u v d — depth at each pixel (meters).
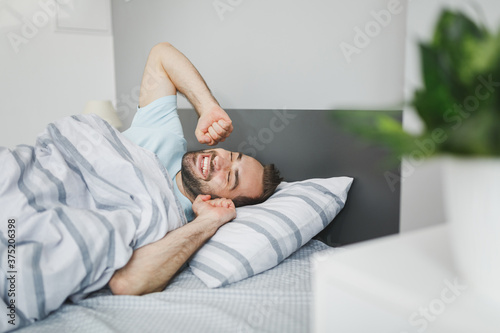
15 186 1.12
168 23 2.41
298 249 1.42
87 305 1.04
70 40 2.89
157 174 1.41
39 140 1.34
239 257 1.18
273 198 1.50
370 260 0.58
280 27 1.77
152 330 0.91
